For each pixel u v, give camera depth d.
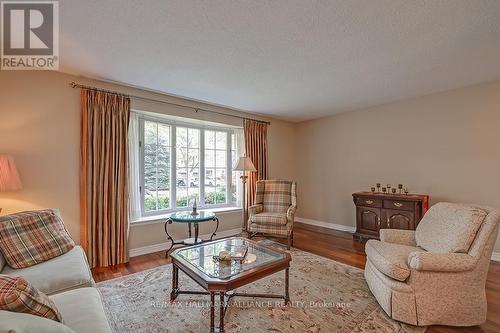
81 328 1.11
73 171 2.82
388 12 1.74
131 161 3.33
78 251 2.09
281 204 4.12
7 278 0.93
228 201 4.57
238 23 1.87
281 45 2.20
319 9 1.71
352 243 3.80
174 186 3.92
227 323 1.82
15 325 0.69
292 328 1.77
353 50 2.29
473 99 3.24
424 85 3.24
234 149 4.66
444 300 1.78
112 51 2.29
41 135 2.65
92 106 2.90
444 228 2.06
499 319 1.86
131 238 3.26
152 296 2.20
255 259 2.05
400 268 1.82
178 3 1.64
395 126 3.99
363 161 4.41
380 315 1.92
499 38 2.09
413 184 3.80
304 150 5.35
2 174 2.11
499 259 3.03
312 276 2.61
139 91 3.33
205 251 2.25
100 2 1.62
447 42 2.16
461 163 3.34
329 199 4.91
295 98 3.76
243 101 3.91
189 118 3.83
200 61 2.51
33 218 2.02
